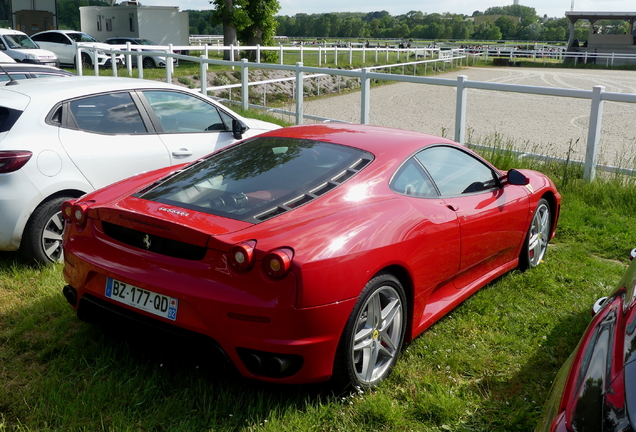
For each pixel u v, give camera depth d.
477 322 3.96
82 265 3.18
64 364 3.28
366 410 2.90
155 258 2.92
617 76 30.06
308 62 28.94
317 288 2.69
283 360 2.70
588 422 1.60
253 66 12.10
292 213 3.00
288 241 2.74
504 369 3.41
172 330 2.87
